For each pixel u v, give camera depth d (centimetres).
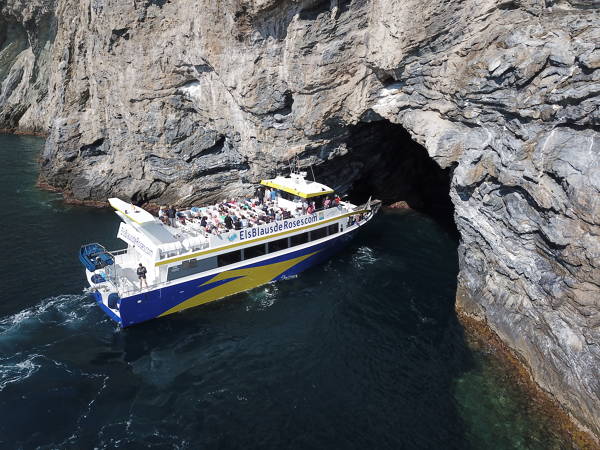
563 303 1995
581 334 1922
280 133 3550
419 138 2984
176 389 2117
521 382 2152
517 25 2323
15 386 2064
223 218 3048
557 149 1981
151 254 2623
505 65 2225
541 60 2080
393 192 4438
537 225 2100
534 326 2173
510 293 2344
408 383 2161
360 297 2862
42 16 7438
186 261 2659
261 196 3694
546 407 2008
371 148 4131
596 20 1986
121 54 4284
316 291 2931
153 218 2778
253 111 3528
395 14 2705
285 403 2044
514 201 2219
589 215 1820
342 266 3231
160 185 4619
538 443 1850
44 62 7862
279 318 2669
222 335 2512
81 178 4744
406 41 2712
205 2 3409
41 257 3288
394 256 3381
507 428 1917
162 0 3878
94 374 2184
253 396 2081
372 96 3186
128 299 2469
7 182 5072
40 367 2195
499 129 2358
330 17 2969
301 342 2455
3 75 8256
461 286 2703
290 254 3020
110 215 4262
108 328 2534
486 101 2380
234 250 2814
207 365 2280
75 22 4775
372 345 2425
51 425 1884
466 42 2533
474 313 2581
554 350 2033
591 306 1873
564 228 1934
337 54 3061
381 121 3825
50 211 4300
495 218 2367
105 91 4553
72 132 4803
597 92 1834
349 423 1938
